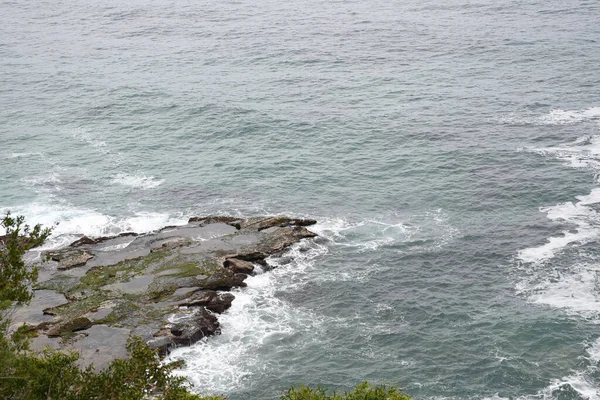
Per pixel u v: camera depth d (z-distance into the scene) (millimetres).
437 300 65312
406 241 75562
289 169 93062
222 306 64812
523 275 68000
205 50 157250
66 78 137875
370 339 60594
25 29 189375
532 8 186875
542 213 79125
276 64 143250
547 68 131250
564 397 52031
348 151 97938
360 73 134750
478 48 148500
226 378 56344
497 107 112312
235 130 106125
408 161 93938
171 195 87062
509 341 58469
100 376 35844
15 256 34906
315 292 67438
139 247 74500
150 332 60406
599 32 155750
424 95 119875
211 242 74875
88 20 198125
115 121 112375
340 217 80875
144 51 159125
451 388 54031
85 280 68375
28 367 34375
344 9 199625
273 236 75750
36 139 105562
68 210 83312
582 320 60344
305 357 58750
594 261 69062
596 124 102875
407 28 171125
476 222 78500
